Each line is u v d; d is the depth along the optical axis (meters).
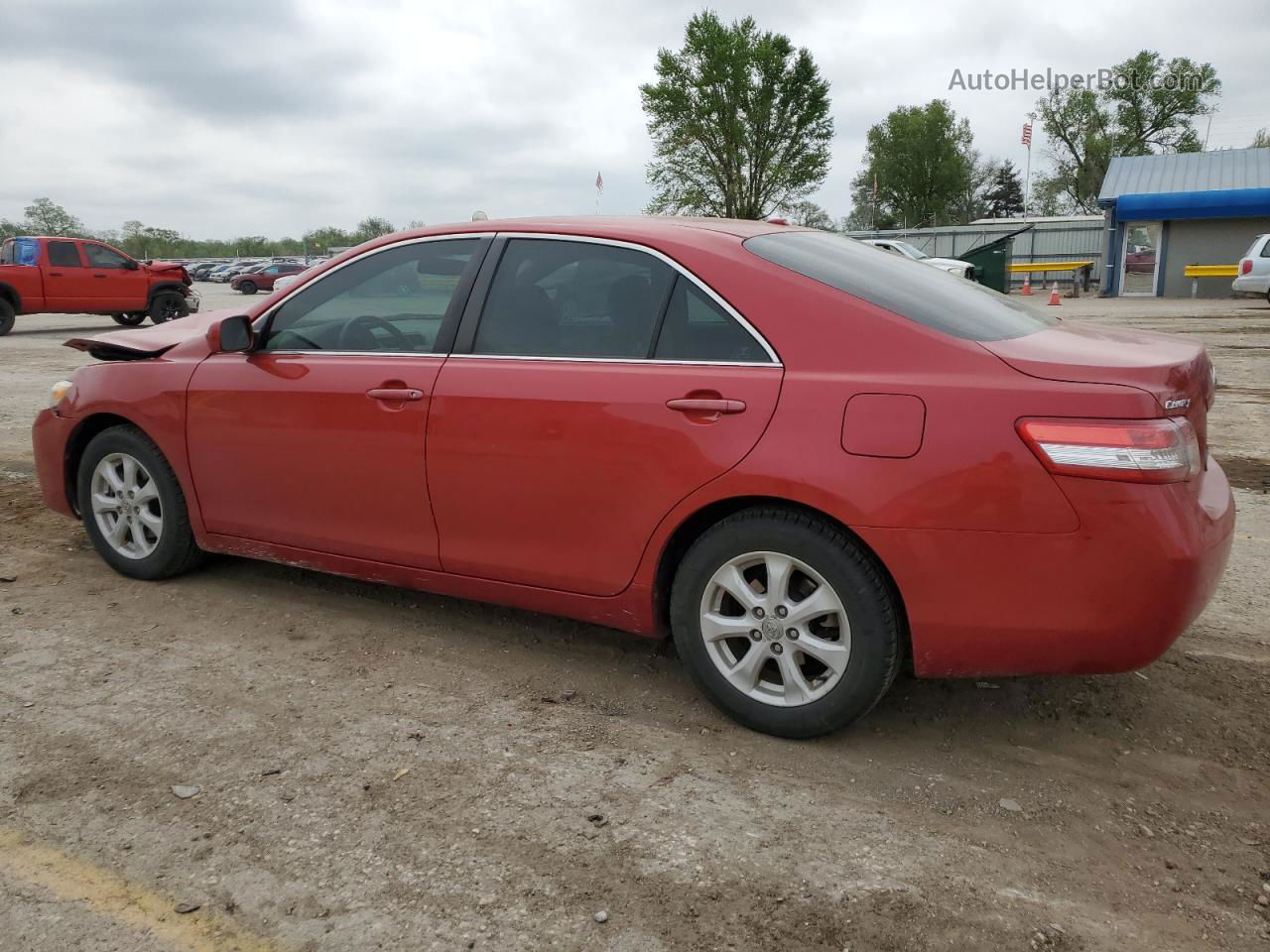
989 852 2.46
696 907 2.24
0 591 4.22
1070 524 2.51
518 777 2.78
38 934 2.13
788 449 2.78
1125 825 2.58
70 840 2.46
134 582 4.34
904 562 2.66
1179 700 3.27
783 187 45.62
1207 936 2.17
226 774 2.78
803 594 2.92
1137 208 27.67
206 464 3.99
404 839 2.48
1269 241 21.67
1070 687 3.36
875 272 3.20
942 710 3.21
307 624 3.90
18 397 10.24
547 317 3.30
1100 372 2.54
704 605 3.03
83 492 4.39
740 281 2.99
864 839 2.51
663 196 47.59
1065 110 62.12
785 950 2.12
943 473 2.61
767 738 3.03
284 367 3.78
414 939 2.13
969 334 2.81
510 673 3.48
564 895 2.28
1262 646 3.70
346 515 3.68
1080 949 2.12
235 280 42.81
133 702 3.20
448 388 3.36
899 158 72.50
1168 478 2.49
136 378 4.16
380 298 3.65
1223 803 2.69
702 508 2.96
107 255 20.14
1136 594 2.50
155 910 2.21
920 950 2.12
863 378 2.74
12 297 18.73
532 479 3.21
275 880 2.32
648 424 2.99
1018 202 97.75
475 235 3.53
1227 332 15.82
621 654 3.66
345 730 3.04
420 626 3.90
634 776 2.80
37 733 2.99
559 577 3.26
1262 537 5.05
